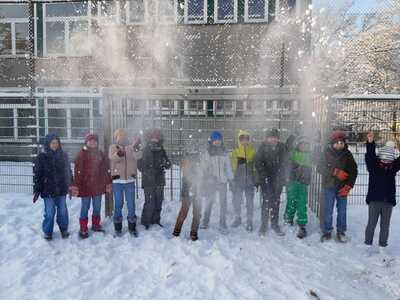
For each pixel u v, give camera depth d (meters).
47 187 5.84
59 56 13.25
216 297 4.11
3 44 13.98
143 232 6.25
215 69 11.89
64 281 4.53
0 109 13.04
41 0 8.69
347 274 4.85
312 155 6.56
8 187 9.41
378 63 15.75
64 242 5.84
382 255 5.45
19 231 6.23
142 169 6.47
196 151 6.28
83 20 13.21
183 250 5.41
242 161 6.44
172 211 7.45
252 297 4.08
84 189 6.04
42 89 13.20
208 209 6.45
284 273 4.72
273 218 6.25
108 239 5.96
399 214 7.38
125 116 7.66
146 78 12.41
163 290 4.27
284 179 6.24
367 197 5.73
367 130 7.80
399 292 4.44
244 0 11.83
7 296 4.20
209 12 12.01
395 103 8.05
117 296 4.15
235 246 5.61
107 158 6.28
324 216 6.02
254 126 8.17
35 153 8.53
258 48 11.64
